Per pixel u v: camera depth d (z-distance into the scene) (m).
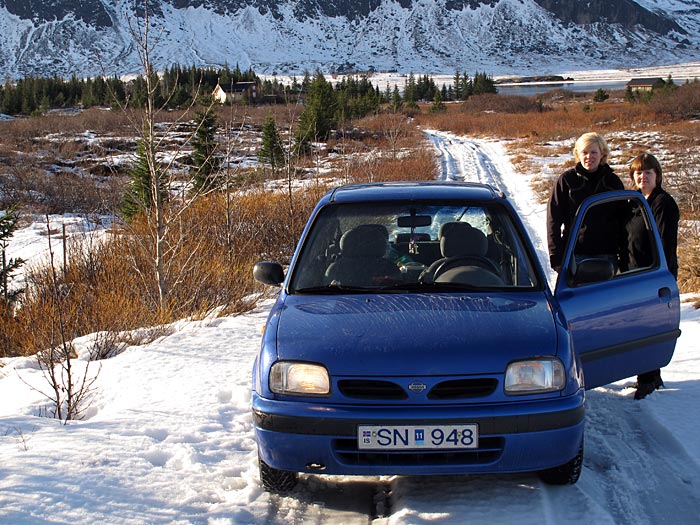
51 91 88.88
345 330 3.39
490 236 4.16
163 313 7.78
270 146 24.06
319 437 3.16
